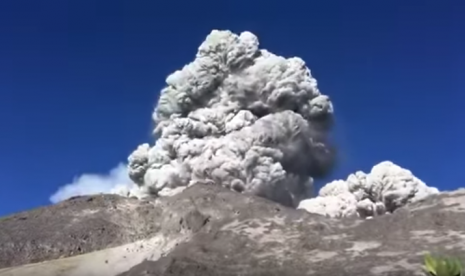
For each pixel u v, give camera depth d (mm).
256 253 55719
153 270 53656
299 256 53906
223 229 62938
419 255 49781
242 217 65188
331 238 57375
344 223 61844
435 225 56781
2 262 63656
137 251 63031
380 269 47719
